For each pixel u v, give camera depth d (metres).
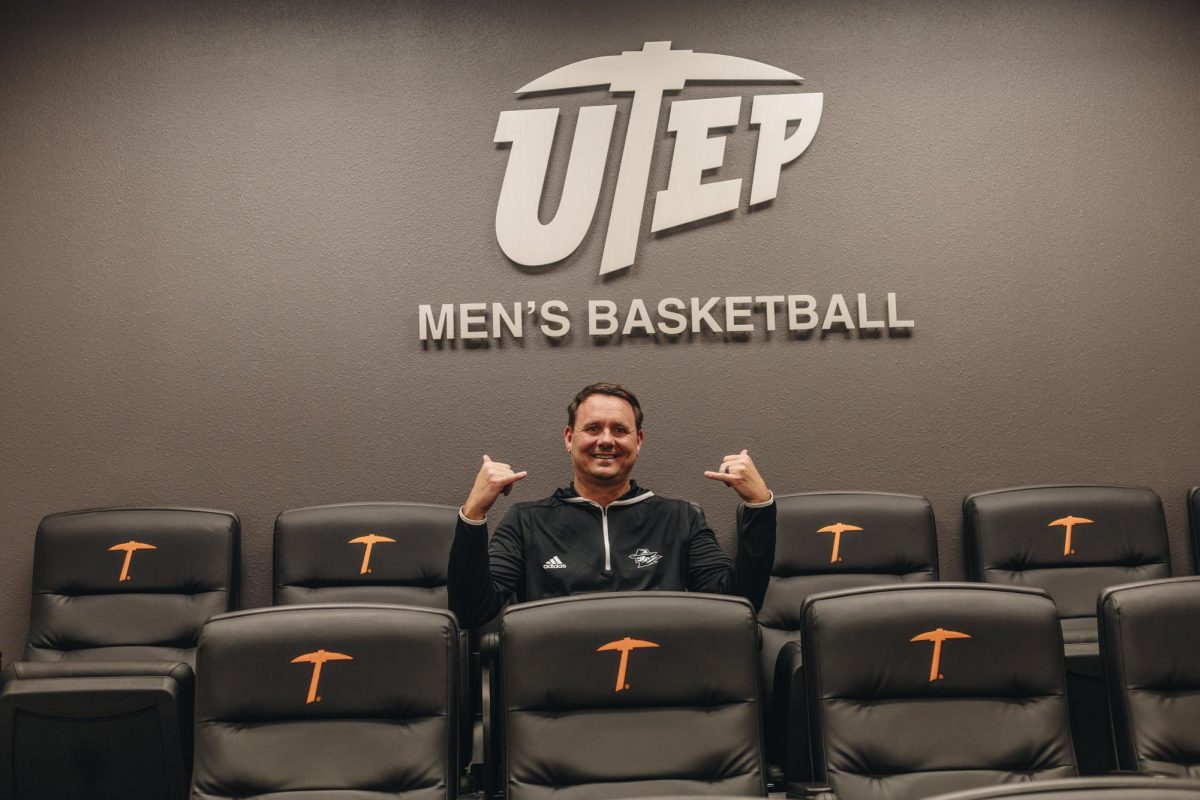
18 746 2.23
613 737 1.83
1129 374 3.64
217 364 3.56
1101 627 2.02
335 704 1.82
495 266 3.62
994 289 3.66
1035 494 3.30
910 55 3.75
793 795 1.79
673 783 1.81
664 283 3.62
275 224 3.63
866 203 3.68
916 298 3.65
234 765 1.78
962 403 3.61
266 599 3.46
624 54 3.71
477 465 3.53
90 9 3.70
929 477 3.57
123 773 2.30
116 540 3.20
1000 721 1.90
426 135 3.68
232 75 3.70
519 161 3.65
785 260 3.64
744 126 3.70
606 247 3.61
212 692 1.81
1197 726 1.94
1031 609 1.95
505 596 2.59
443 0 3.74
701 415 3.57
